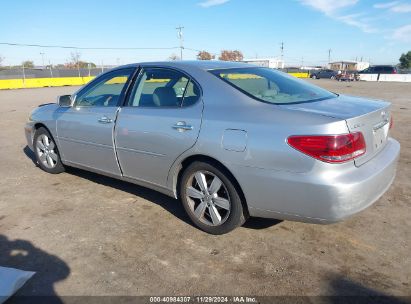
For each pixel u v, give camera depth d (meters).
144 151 3.78
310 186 2.76
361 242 3.32
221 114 3.22
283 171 2.86
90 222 3.76
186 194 3.58
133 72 4.13
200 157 3.38
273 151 2.88
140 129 3.77
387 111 3.42
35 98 20.50
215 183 3.35
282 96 3.36
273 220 3.75
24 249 3.24
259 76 3.72
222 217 3.41
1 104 16.64
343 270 2.90
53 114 4.95
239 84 3.43
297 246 3.26
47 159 5.27
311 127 2.77
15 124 10.31
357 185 2.74
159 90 3.79
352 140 2.78
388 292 2.64
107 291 2.67
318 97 3.50
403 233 3.47
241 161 3.04
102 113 4.21
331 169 2.73
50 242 3.36
